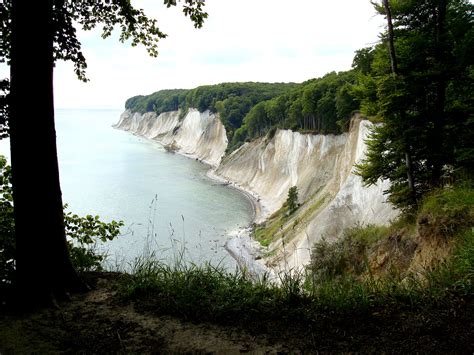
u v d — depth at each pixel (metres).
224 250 44.34
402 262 12.91
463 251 6.07
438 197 11.94
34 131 5.72
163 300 5.46
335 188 45.44
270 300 5.33
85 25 8.91
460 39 16.25
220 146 127.62
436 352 4.05
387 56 17.56
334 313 4.97
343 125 61.28
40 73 5.73
